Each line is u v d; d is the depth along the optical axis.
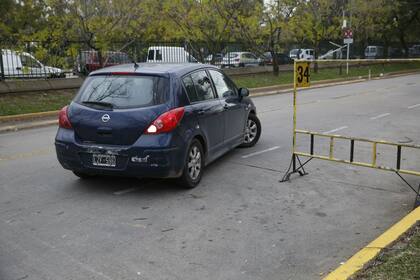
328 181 7.28
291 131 11.59
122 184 7.07
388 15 42.41
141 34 22.83
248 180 7.32
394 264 4.16
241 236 5.21
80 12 19.73
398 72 38.28
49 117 15.06
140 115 6.33
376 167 6.47
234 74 27.39
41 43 19.16
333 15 34.28
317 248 4.90
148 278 4.28
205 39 27.09
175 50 25.06
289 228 5.44
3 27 17.17
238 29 27.36
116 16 20.64
